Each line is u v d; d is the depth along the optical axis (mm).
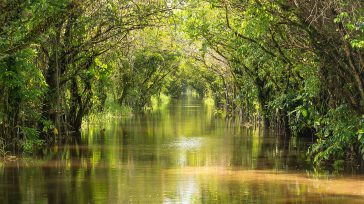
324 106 23406
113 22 29031
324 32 19641
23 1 18234
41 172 19016
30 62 25266
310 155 22844
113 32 31000
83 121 40812
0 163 21094
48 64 28891
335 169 19734
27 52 22984
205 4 27031
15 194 15312
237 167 20344
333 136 20359
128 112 57906
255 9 20656
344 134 19531
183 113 62125
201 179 17719
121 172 19047
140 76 63469
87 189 16000
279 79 32844
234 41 28844
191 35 27797
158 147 26625
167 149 25859
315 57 22953
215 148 26391
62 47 29094
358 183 17000
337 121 20703
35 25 20406
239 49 27922
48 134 28719
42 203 14211
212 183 17031
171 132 35500
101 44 31656
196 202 14266
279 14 20562
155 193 15438
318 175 18500
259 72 34375
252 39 25750
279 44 25297
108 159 22281
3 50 19578
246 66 35844
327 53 20328
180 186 16516
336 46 19922
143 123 44219
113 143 28391
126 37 34438
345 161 21219
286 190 15930
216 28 28016
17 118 25125
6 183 16922
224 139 30953
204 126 41312
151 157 22906
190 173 18875
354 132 19453
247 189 16078
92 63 31578
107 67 34156
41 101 28703
